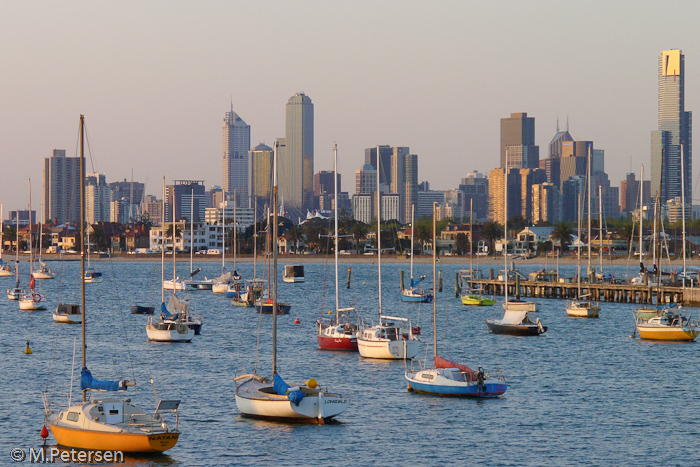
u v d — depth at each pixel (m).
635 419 70.75
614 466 58.44
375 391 79.88
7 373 89.75
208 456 59.25
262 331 128.75
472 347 112.31
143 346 111.06
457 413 71.56
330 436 64.25
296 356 101.44
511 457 60.03
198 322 124.31
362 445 62.12
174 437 58.06
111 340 117.50
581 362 99.56
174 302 125.38
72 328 131.75
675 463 59.16
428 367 92.56
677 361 100.25
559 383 85.88
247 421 68.12
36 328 131.38
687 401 77.69
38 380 85.88
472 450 61.50
